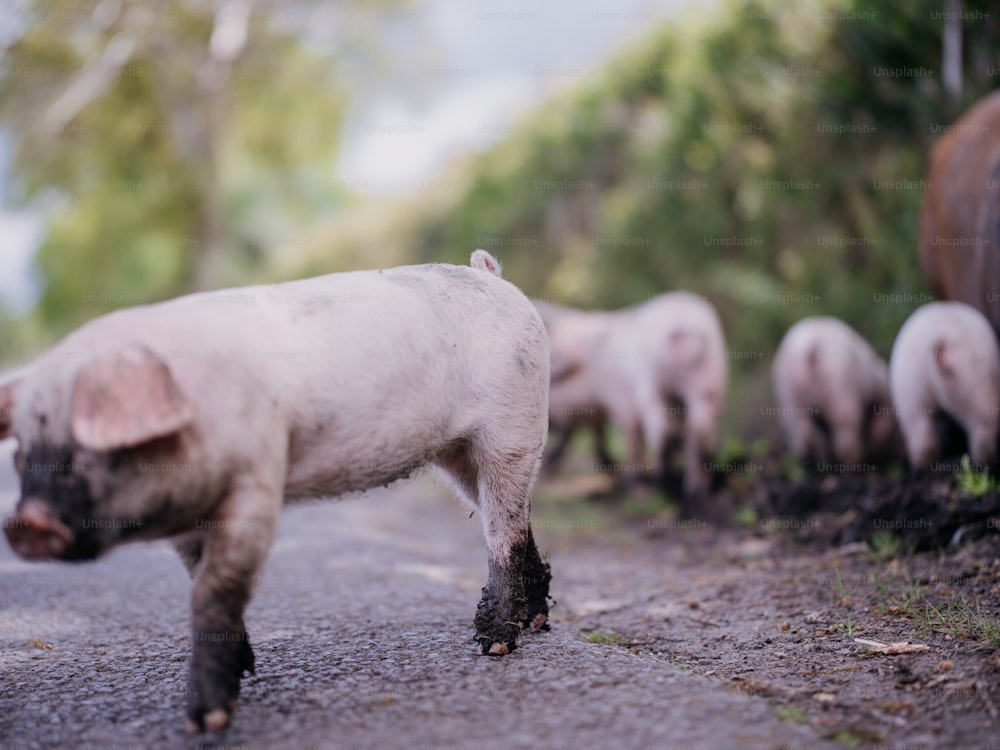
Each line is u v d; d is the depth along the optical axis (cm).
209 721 330
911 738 321
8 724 348
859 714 345
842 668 397
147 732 338
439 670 390
